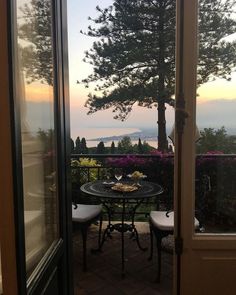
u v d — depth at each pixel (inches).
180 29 71.4
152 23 246.2
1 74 37.1
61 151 64.9
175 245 76.5
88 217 112.7
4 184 38.5
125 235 145.9
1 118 37.5
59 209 65.6
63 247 65.9
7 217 38.9
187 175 74.5
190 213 75.4
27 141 53.5
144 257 123.4
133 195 108.7
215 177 77.0
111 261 120.6
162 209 158.4
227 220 77.6
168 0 238.1
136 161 159.0
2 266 39.6
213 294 77.6
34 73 56.8
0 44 36.8
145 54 246.8
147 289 101.5
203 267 76.9
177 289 77.7
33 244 55.7
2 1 36.6
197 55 72.4
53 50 62.1
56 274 62.3
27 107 53.5
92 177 160.7
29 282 47.0
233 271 76.9
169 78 246.5
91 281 106.3
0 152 37.9
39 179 59.5
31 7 55.0
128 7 244.7
